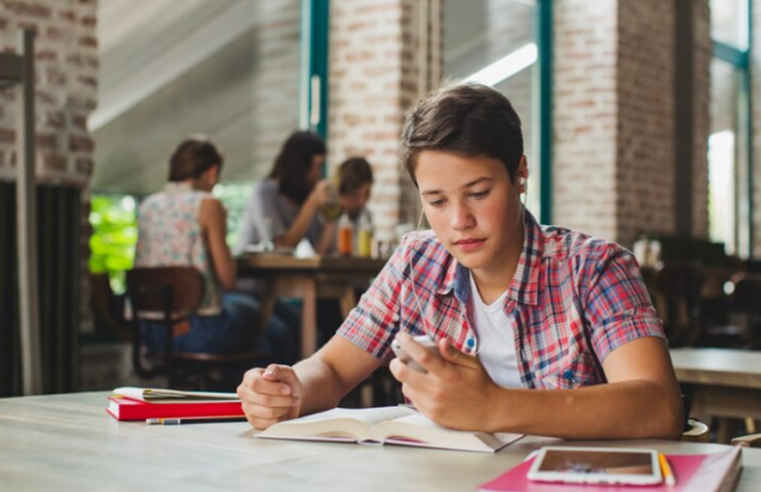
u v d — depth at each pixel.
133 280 4.07
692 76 9.09
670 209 8.95
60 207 4.20
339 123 6.42
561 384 1.54
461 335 1.64
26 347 3.48
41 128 4.36
